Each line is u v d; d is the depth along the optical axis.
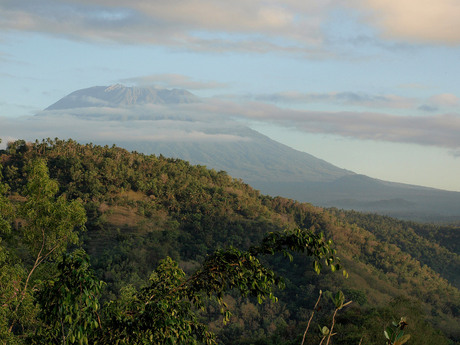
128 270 86.94
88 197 122.31
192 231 122.19
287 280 102.25
